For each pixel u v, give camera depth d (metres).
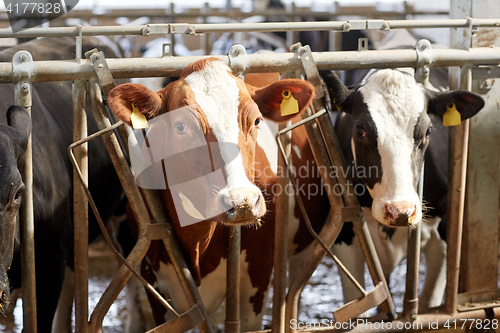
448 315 3.26
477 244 3.49
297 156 3.64
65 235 3.33
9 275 2.81
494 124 3.43
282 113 2.81
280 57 2.90
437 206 3.77
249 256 3.26
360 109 3.10
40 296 3.16
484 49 3.25
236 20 8.89
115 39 7.97
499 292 3.48
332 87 3.25
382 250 3.75
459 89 3.23
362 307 3.01
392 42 4.96
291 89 2.72
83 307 2.68
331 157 3.00
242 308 3.40
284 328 2.98
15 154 2.32
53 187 3.17
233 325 2.91
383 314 3.14
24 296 2.60
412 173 2.97
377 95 3.06
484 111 3.40
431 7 9.40
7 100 3.02
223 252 3.12
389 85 3.05
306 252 4.02
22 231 2.55
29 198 2.54
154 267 3.16
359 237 3.05
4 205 2.18
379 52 3.06
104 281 5.40
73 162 2.51
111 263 5.97
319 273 5.73
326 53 2.99
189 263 2.93
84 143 2.65
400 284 5.41
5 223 2.22
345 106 3.26
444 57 3.15
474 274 3.51
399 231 3.69
